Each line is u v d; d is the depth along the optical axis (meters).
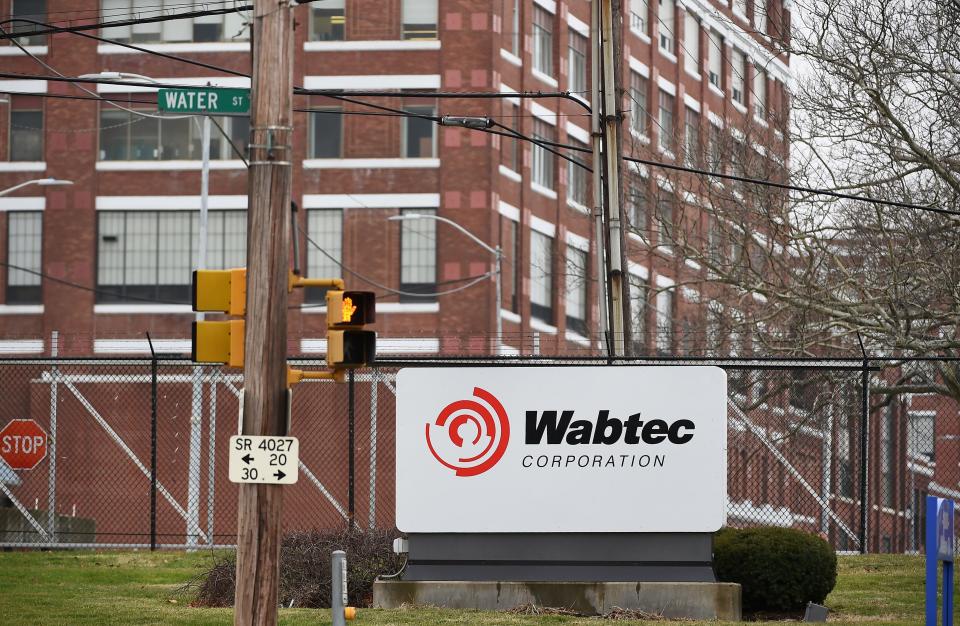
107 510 104.25
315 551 42.62
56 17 120.06
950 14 60.28
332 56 117.38
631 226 77.25
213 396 69.50
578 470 39.88
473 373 40.31
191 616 38.66
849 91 63.00
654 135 131.50
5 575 49.41
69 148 120.06
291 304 118.25
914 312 64.50
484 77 117.12
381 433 99.38
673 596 39.00
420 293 117.25
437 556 40.16
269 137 31.02
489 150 117.62
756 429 81.06
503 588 39.47
